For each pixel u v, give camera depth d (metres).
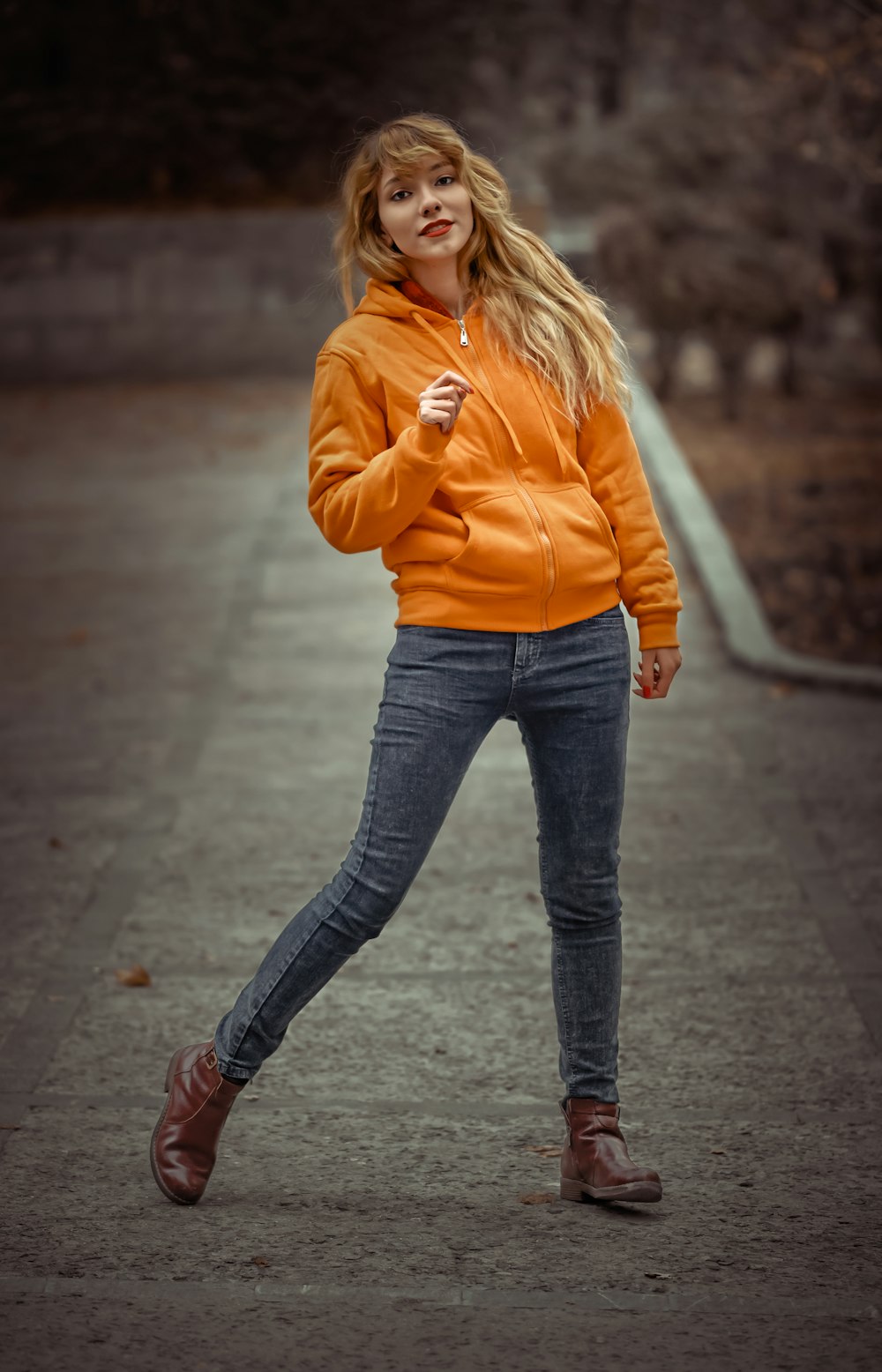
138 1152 4.24
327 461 3.72
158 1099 4.55
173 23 22.42
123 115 22.59
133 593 11.09
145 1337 3.37
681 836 6.64
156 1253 3.71
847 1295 3.52
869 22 10.80
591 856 3.85
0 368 21.41
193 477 15.07
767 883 6.13
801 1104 4.47
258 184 22.91
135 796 7.26
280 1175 4.11
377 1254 3.71
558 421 3.75
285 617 10.39
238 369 21.50
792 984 5.26
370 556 12.03
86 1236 3.79
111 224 21.11
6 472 15.55
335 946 3.79
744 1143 4.26
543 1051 4.83
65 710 8.60
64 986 5.32
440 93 22.97
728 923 5.76
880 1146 4.23
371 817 3.73
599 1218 3.88
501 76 23.19
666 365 19.92
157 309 21.31
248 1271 3.63
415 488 3.51
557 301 3.81
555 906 3.91
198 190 22.86
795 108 13.89
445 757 3.71
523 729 3.85
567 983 3.93
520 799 7.21
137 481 14.95
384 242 3.81
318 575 11.48
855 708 8.39
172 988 5.30
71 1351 3.31
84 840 6.71
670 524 13.13
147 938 5.72
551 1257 3.69
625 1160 3.89
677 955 5.50
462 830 6.81
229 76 22.66
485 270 3.79
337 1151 4.24
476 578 3.65
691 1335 3.37
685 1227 3.83
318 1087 4.61
